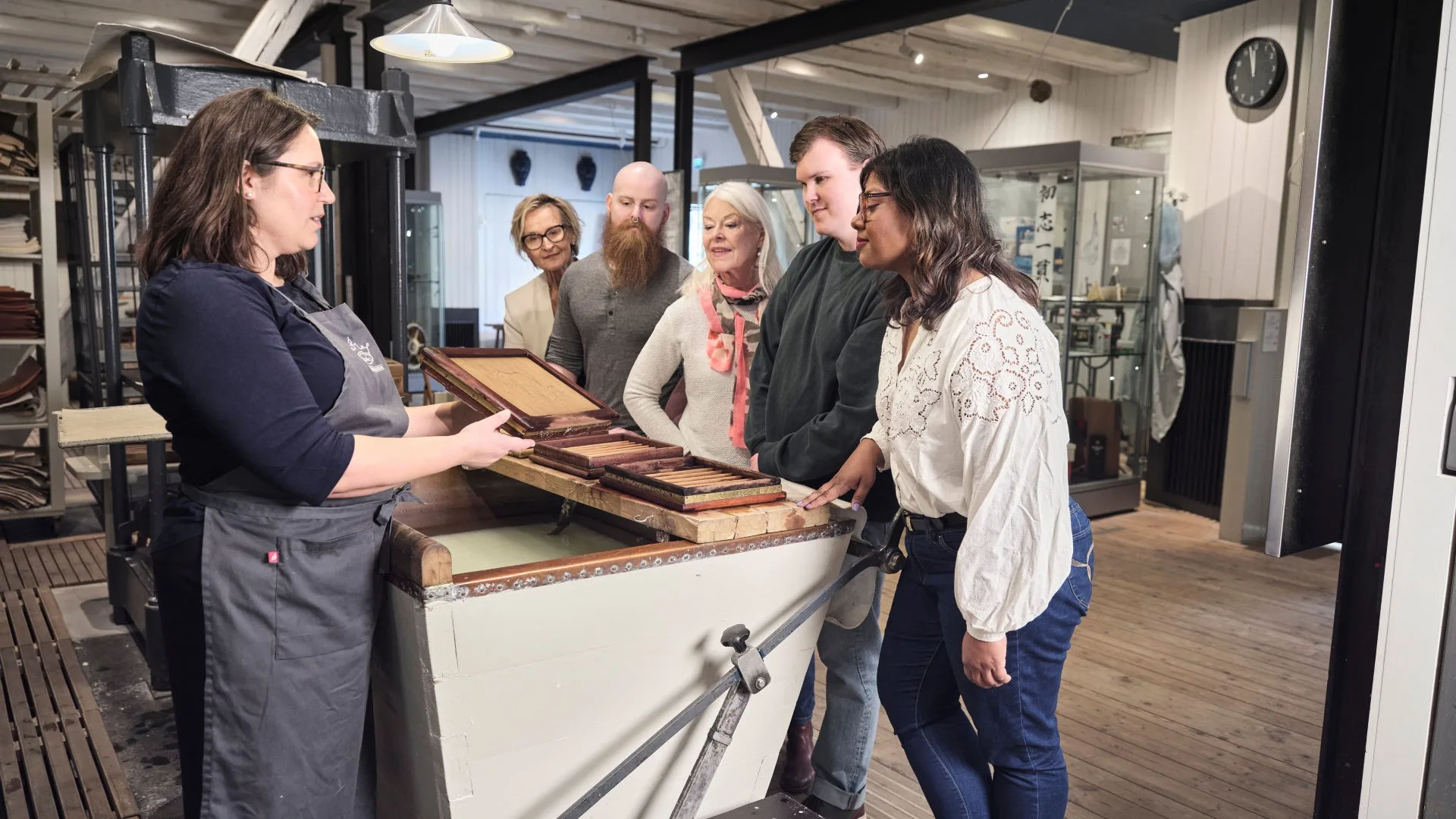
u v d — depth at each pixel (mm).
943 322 1656
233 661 1475
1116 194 5969
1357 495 1750
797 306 2277
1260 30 6176
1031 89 8734
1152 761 2980
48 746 2891
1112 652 3891
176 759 2830
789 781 2557
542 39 7180
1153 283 6359
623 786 1708
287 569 1472
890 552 1866
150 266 1478
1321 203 1728
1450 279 1595
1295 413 1777
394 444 1470
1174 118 6957
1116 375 6285
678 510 1706
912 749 1907
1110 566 5152
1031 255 6094
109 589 3904
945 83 9328
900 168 1687
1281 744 3107
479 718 1520
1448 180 1589
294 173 1477
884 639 1960
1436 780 1671
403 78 3410
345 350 1553
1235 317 6234
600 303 3021
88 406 5762
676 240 7289
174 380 1375
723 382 2539
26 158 5031
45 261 5020
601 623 1590
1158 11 6613
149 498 3654
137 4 6008
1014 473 1558
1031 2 6504
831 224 2146
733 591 1736
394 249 3584
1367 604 1747
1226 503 5668
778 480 1842
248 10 6172
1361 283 1830
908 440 1708
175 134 3166
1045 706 1727
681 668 1713
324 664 1522
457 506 2199
